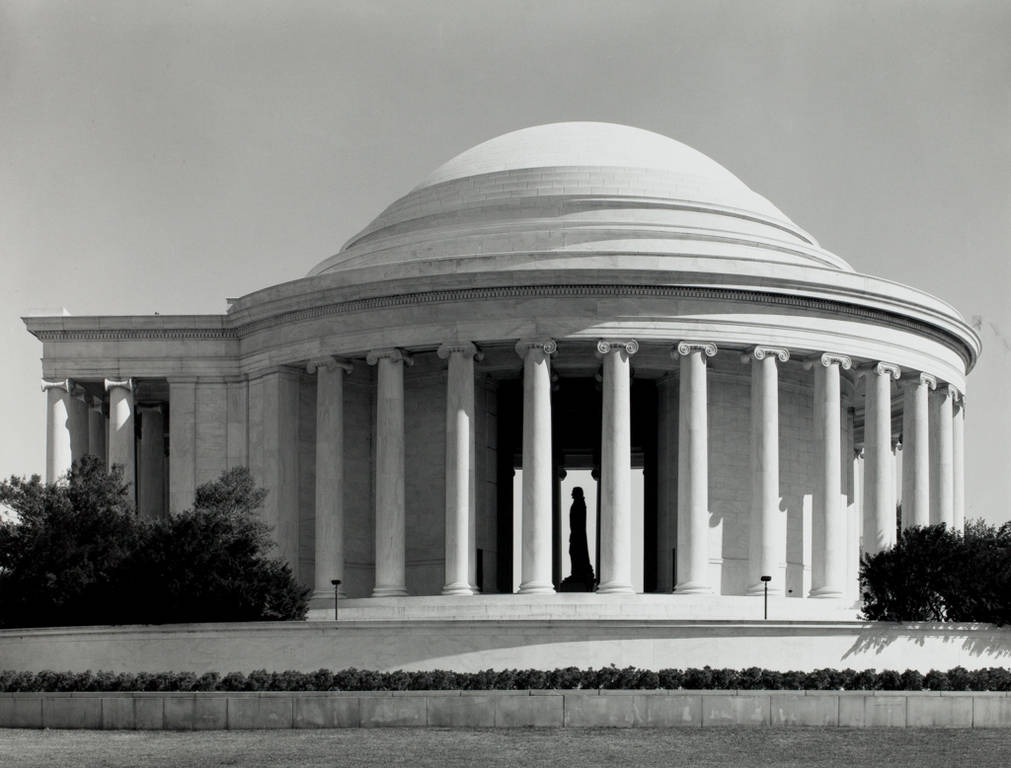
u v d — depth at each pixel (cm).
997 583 7069
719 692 5684
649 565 8588
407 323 7906
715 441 8162
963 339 8744
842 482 8781
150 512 9338
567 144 8781
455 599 7525
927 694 5706
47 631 7106
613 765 4781
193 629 6906
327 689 6250
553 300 7738
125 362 8644
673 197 8406
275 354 8306
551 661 6694
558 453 8888
